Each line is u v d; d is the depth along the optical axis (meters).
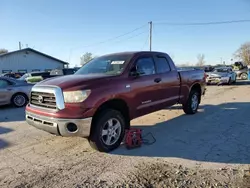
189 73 7.21
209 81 19.83
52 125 4.11
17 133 5.93
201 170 3.69
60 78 4.70
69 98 4.04
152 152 4.48
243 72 28.27
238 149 4.54
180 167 3.81
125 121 4.95
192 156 4.25
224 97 11.80
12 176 3.62
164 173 3.61
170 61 6.44
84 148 4.76
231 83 20.58
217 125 6.32
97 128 4.29
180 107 8.90
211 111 8.21
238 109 8.50
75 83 4.18
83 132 4.07
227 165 3.85
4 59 38.12
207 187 3.19
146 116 7.48
